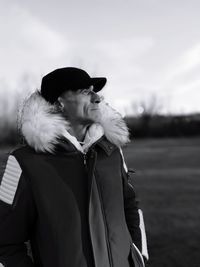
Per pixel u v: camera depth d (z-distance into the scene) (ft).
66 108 5.72
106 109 5.97
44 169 5.23
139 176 52.47
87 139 5.71
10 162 5.33
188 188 41.27
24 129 5.26
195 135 179.01
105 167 5.61
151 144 131.13
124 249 5.47
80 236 5.13
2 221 5.16
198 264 16.79
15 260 5.11
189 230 23.25
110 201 5.47
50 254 5.07
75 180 5.29
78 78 5.65
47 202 5.13
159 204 32.40
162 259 17.39
